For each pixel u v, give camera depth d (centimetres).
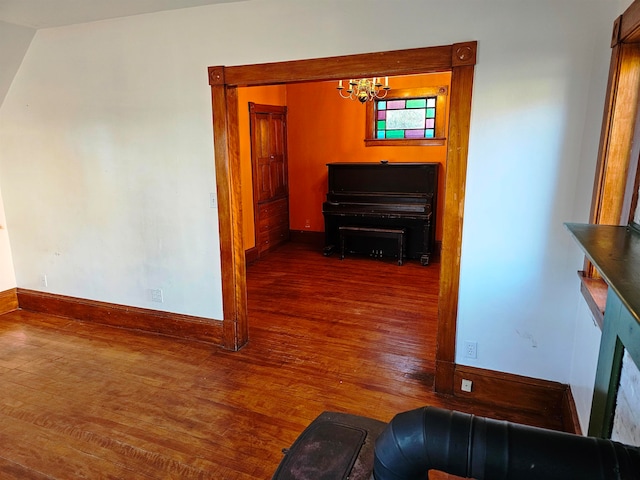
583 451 100
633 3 165
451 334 264
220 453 222
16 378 293
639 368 105
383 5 243
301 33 264
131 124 327
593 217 204
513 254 244
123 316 371
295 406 261
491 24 223
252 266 559
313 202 660
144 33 305
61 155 360
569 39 212
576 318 235
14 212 396
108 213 355
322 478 133
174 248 338
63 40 331
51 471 210
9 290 412
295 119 644
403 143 591
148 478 206
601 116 212
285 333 361
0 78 348
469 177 243
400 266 555
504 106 229
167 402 266
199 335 344
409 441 111
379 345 338
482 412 256
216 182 309
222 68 288
